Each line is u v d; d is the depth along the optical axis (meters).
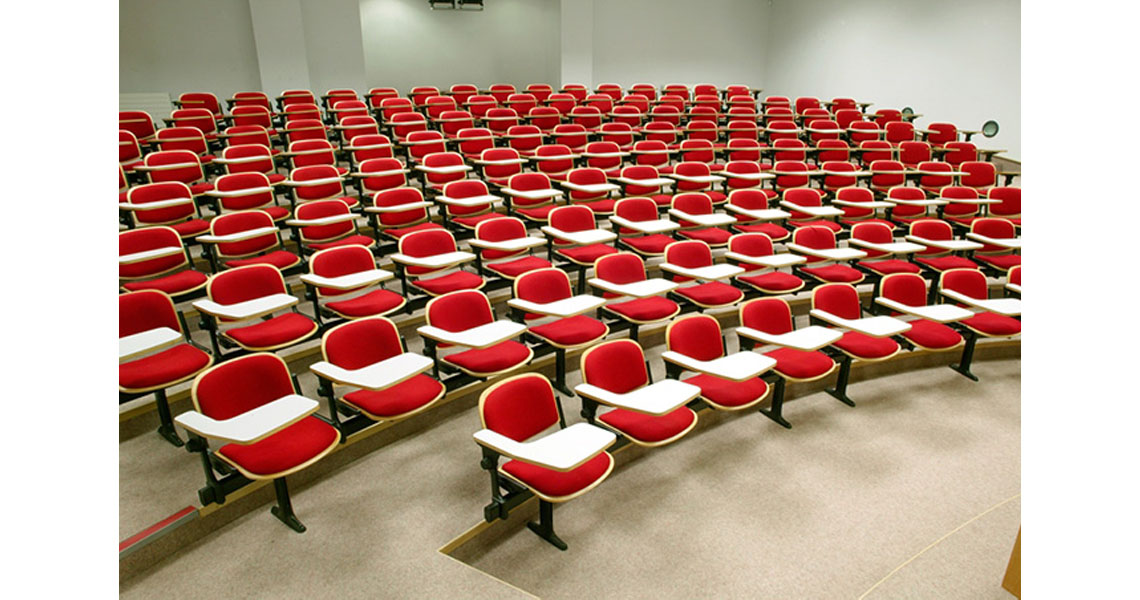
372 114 8.13
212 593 2.18
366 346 3.01
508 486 2.55
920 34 9.80
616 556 2.57
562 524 2.75
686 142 6.99
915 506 2.89
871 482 3.06
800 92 12.50
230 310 3.05
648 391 2.70
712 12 12.66
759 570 2.50
